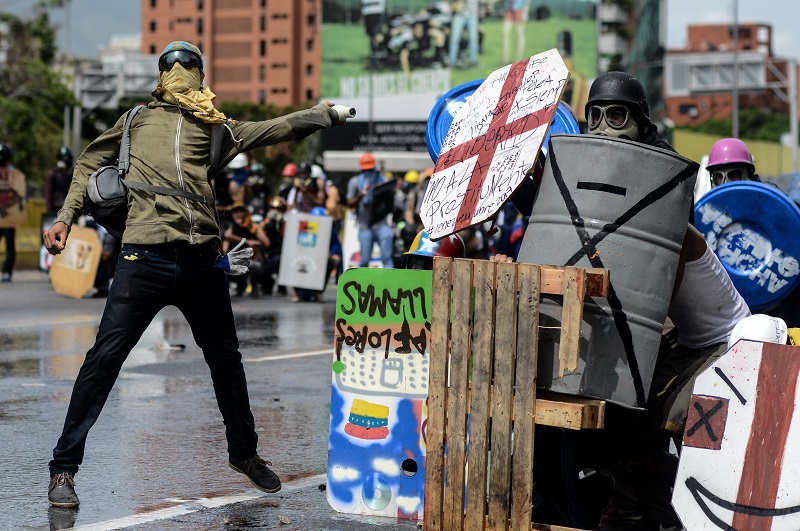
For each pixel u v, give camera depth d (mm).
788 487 9812
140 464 14906
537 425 11648
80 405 12555
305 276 42000
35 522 11953
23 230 58219
